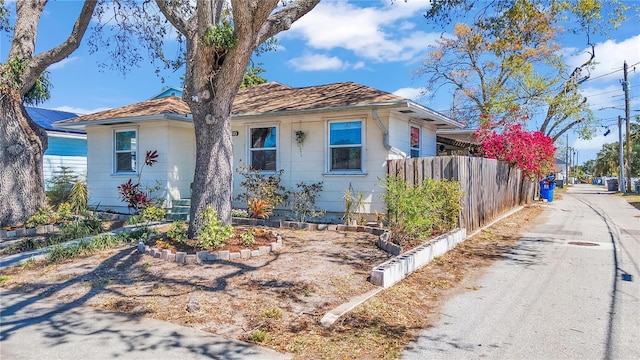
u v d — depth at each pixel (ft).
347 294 16.43
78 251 22.99
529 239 30.73
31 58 36.32
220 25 20.98
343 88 40.32
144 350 11.78
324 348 12.10
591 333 13.46
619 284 19.02
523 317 14.96
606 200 74.08
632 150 157.17
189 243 23.12
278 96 43.62
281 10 22.84
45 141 37.60
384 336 13.08
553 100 81.87
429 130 43.24
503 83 86.84
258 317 14.08
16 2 36.99
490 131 53.93
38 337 12.67
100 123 42.09
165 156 40.29
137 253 22.49
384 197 25.29
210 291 16.40
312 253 22.75
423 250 21.99
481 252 25.94
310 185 37.19
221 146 24.49
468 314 15.28
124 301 15.62
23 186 34.55
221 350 11.82
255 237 25.16
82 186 41.45
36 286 17.81
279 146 38.83
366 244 25.44
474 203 33.22
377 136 34.27
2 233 30.63
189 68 23.93
